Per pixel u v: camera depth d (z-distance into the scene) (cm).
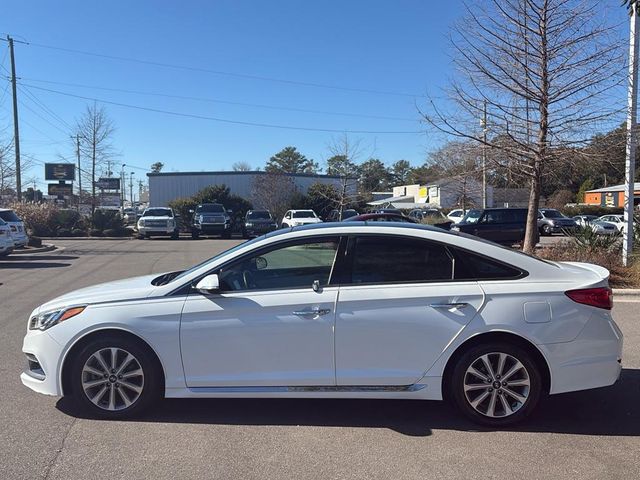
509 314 426
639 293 1037
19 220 2012
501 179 1580
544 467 370
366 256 449
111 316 443
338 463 376
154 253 2147
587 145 1245
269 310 436
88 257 1969
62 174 4306
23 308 938
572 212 4916
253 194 4750
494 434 423
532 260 449
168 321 440
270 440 413
